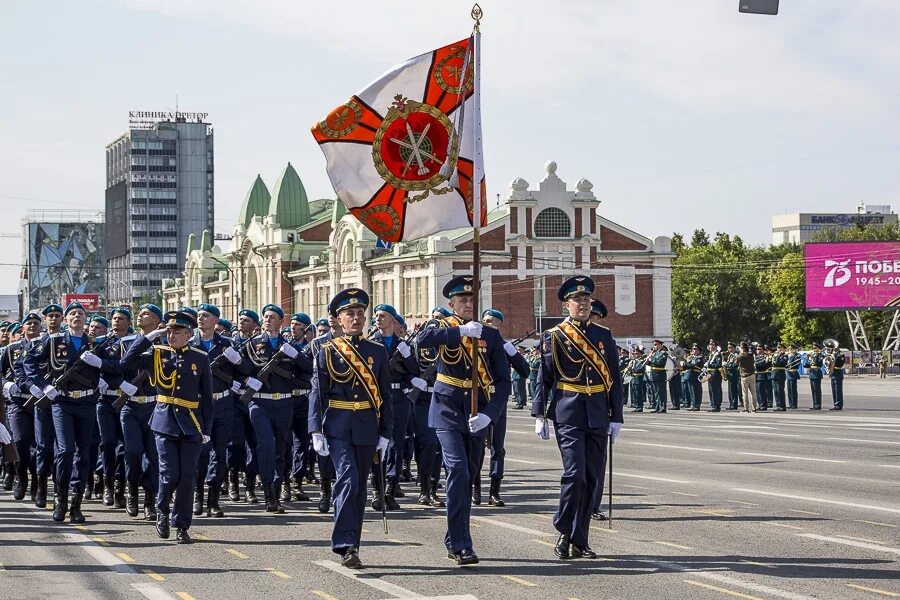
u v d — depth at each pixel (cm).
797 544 1167
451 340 1112
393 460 1576
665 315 7781
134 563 1141
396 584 1007
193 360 1294
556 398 1121
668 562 1081
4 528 1401
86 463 1484
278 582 1029
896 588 962
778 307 10500
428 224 1287
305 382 1638
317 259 8981
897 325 8150
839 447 2275
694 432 2786
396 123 1279
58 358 1486
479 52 1241
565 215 7631
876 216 19075
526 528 1316
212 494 1495
